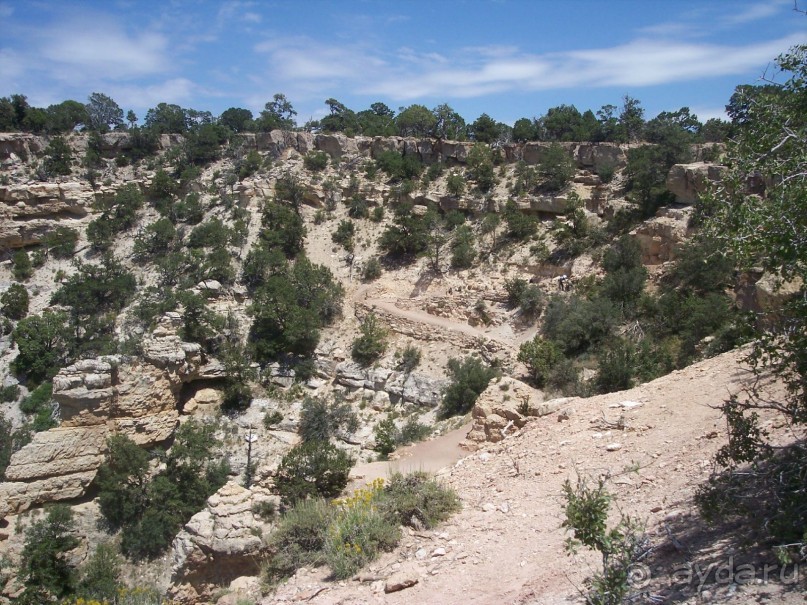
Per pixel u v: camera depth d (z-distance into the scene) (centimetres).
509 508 1469
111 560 3584
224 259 7894
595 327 5047
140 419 4712
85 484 4353
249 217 9125
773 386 1622
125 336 6888
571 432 1869
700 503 1005
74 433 4384
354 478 2627
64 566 3472
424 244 8162
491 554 1256
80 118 12600
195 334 6125
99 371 4553
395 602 1151
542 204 7931
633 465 1485
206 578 2012
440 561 1285
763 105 1034
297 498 2294
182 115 13425
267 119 12081
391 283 7912
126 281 7869
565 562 1117
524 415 2380
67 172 10706
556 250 7169
